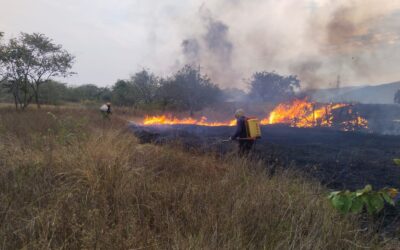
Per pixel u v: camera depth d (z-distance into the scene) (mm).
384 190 1988
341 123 17016
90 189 4031
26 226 3061
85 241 2746
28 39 24344
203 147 7973
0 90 30328
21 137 7613
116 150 5746
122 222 3221
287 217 3613
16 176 4500
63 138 6867
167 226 3283
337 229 3352
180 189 4207
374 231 3635
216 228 3055
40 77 25844
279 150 8922
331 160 7629
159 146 7438
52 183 4418
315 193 4523
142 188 4207
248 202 3809
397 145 10133
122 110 26609
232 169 5406
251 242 3053
